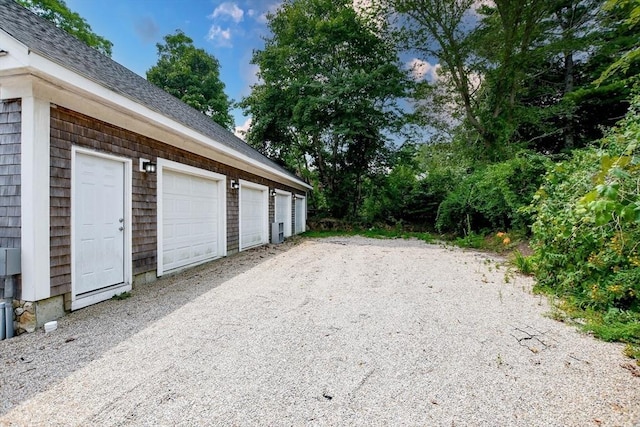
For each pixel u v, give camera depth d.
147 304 3.86
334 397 1.98
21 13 4.30
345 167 16.28
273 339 2.84
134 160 4.58
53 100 3.31
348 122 13.84
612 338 2.77
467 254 7.91
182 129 5.18
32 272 3.08
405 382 2.15
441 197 13.67
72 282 3.53
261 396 1.98
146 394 2.00
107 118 4.06
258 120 15.65
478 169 11.32
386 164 15.55
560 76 13.73
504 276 5.34
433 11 12.31
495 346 2.70
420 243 10.30
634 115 5.23
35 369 2.31
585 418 1.76
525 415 1.80
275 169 9.63
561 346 2.69
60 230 3.38
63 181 3.43
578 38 11.52
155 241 5.05
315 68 15.09
